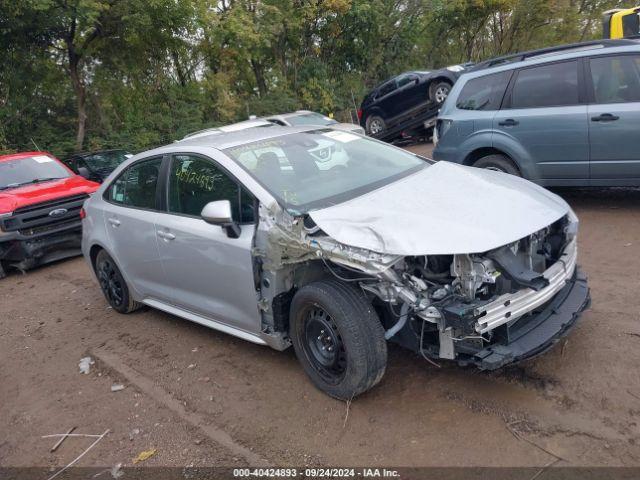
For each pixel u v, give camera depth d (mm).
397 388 3617
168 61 19016
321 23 22656
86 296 6715
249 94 22406
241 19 18453
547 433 3008
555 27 29781
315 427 3375
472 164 7160
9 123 16234
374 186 4020
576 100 6160
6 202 7992
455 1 25297
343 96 24172
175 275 4582
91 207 5703
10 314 6480
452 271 3078
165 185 4633
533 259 3463
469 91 7113
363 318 3264
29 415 4113
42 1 13516
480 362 3025
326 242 3312
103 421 3857
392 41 25422
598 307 4293
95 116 18859
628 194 7176
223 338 4840
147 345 4957
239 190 3941
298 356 3736
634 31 9625
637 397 3188
